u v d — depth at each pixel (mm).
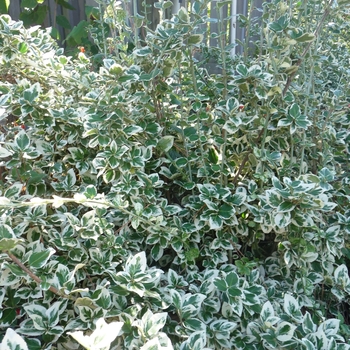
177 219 1517
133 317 1104
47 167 1677
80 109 1647
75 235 1384
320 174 1573
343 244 1608
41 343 1217
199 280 1382
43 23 3873
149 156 1553
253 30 2584
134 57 1616
